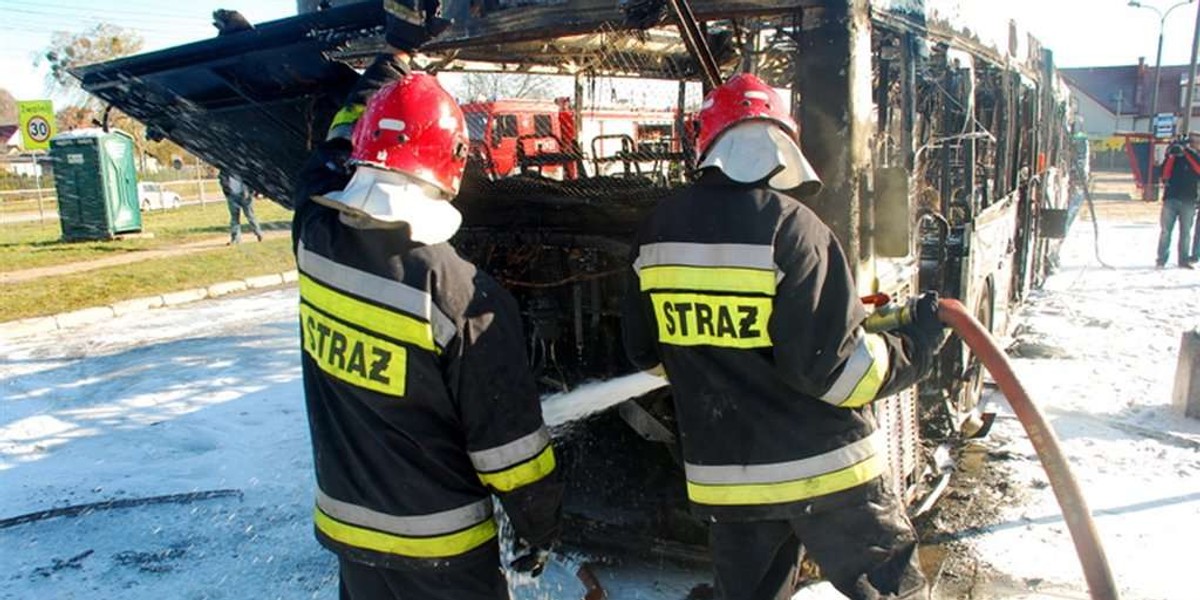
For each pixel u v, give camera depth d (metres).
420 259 2.05
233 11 3.25
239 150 3.95
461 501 2.18
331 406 2.23
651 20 2.91
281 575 3.87
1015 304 7.15
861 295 2.88
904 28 3.31
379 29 2.97
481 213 3.88
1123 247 14.41
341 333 2.12
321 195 2.31
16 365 7.93
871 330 2.39
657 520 3.56
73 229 17.56
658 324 2.40
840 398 2.20
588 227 3.58
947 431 4.43
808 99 2.82
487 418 2.09
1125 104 57.72
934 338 2.31
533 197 3.65
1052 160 9.35
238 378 7.24
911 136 3.53
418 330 2.02
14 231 20.33
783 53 3.31
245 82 3.39
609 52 4.49
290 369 7.52
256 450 5.48
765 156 2.25
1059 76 9.98
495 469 2.12
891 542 2.32
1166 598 3.47
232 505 4.63
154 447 5.59
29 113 20.53
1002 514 4.28
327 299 2.14
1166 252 12.07
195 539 4.23
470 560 2.19
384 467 2.15
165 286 11.86
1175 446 5.12
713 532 2.46
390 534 2.17
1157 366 6.86
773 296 2.18
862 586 2.31
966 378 4.70
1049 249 10.91
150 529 4.36
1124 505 4.32
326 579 3.83
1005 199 5.79
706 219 2.28
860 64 2.80
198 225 21.16
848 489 2.29
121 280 12.15
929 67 3.99
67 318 9.91
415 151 2.05
